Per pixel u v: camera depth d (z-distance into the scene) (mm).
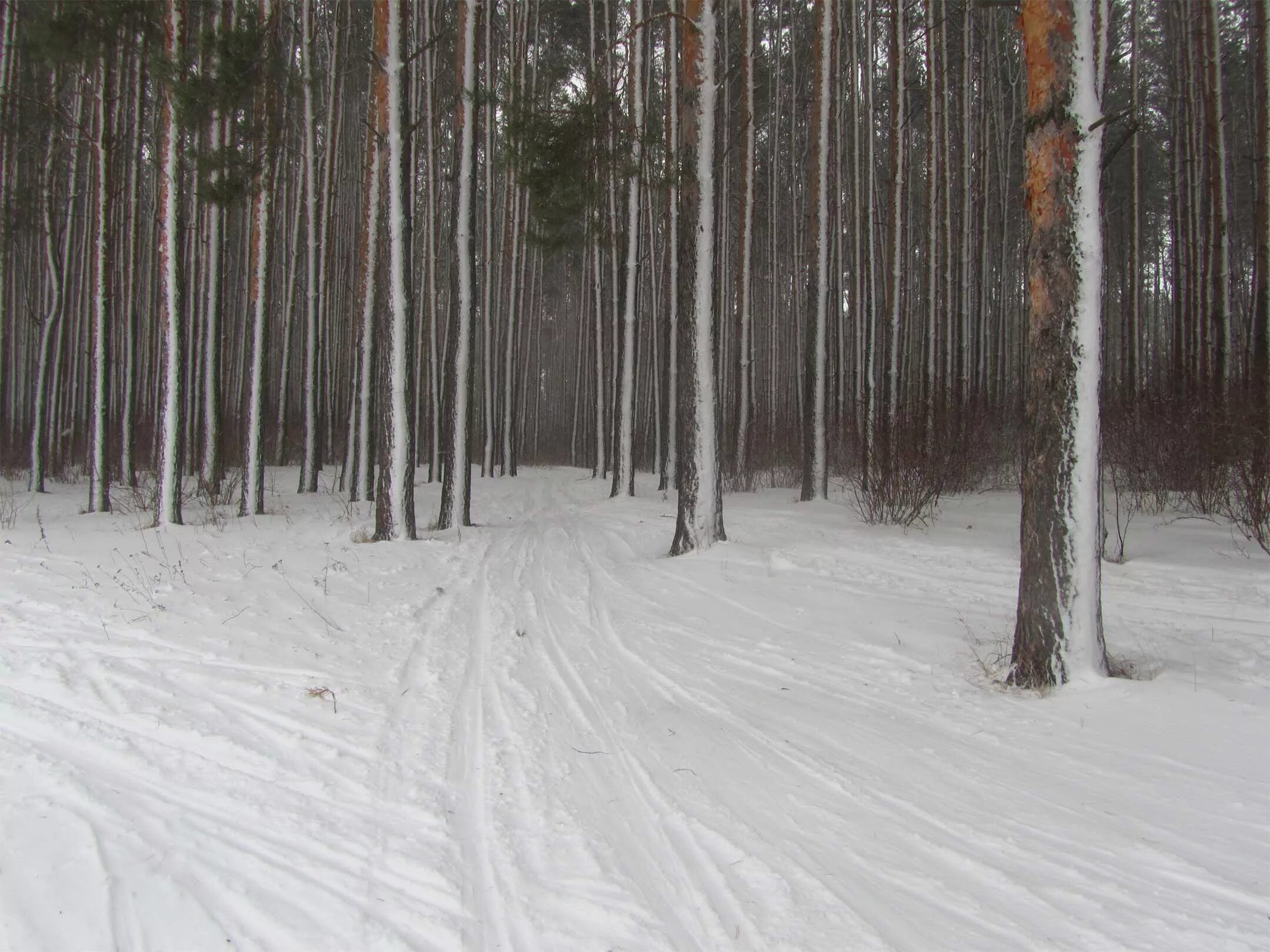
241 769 3988
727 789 3775
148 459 24016
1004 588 7543
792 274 26891
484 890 2965
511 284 28562
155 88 13711
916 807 3586
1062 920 2754
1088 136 4957
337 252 30344
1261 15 11633
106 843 3291
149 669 5355
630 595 7961
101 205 12969
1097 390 5016
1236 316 22828
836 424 19562
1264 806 3463
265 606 6859
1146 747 4098
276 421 30406
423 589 8016
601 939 2658
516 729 4500
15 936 2707
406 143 10695
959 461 13797
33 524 11969
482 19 21047
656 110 21344
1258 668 5035
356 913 2820
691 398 10039
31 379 28188
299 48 23172
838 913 2795
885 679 5367
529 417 46062
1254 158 11805
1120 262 24328
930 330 15188
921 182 28453
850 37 20250
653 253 21938
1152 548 8602
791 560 9062
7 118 16672
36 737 4336
